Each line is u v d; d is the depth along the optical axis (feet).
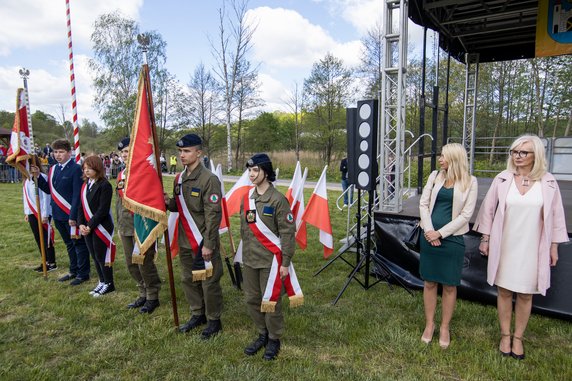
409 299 14.28
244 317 12.84
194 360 10.34
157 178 11.10
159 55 99.09
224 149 108.78
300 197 15.03
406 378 9.47
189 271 11.75
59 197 15.88
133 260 11.78
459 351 10.66
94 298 14.39
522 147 9.95
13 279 16.42
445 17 24.08
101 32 93.86
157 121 104.63
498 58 32.22
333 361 10.36
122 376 9.68
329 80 88.28
